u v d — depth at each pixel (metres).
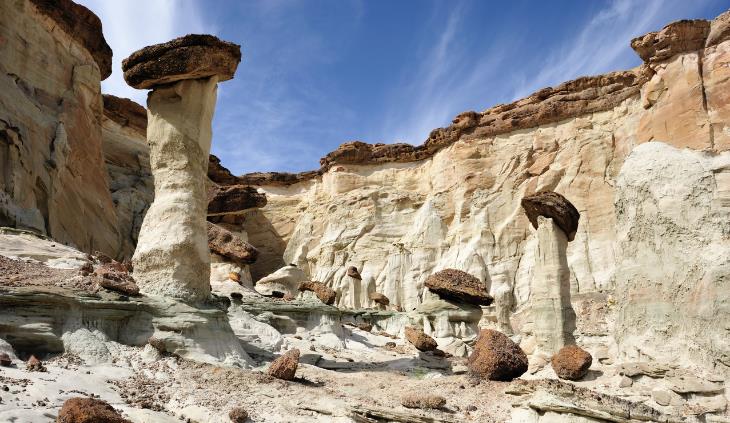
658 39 36.84
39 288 13.18
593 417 10.33
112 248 34.44
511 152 43.97
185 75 16.03
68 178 30.55
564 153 41.56
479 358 14.06
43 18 31.52
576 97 42.38
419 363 16.92
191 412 10.71
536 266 17.00
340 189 51.94
